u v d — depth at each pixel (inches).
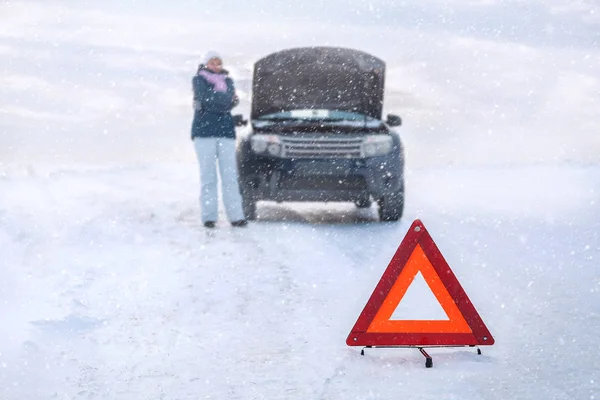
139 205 613.3
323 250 452.1
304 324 305.1
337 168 555.5
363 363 260.7
